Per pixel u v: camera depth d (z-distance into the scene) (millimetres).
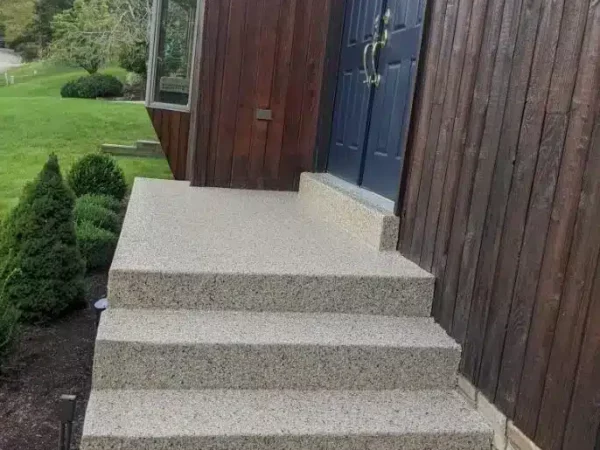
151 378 2273
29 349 3277
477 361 2340
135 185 4668
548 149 1968
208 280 2561
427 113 2908
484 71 2398
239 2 4523
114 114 7867
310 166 4816
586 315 1752
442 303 2646
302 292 2648
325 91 4656
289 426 2107
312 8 4602
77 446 2461
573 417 1788
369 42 3934
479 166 2389
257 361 2330
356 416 2221
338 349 2379
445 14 2791
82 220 4945
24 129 7238
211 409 2176
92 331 3582
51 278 3639
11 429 2527
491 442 2209
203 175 4754
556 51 1954
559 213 1898
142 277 2508
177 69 6070
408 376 2449
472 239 2416
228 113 4680
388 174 3525
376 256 3031
